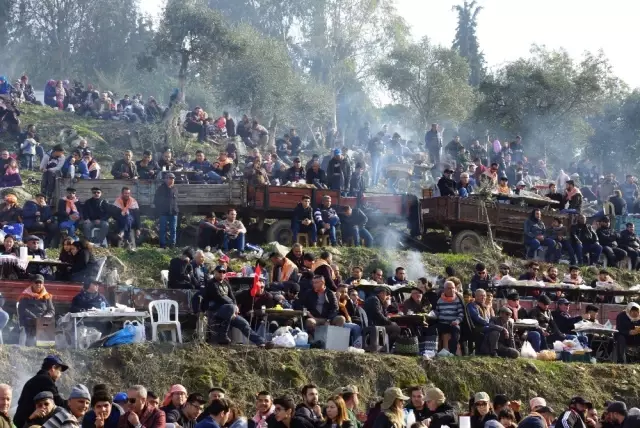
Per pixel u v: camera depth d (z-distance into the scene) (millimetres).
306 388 36969
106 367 43188
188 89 132250
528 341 51156
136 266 58094
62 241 57188
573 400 40594
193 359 44188
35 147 79250
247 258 59438
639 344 51938
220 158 70188
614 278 65938
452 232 67250
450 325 48750
